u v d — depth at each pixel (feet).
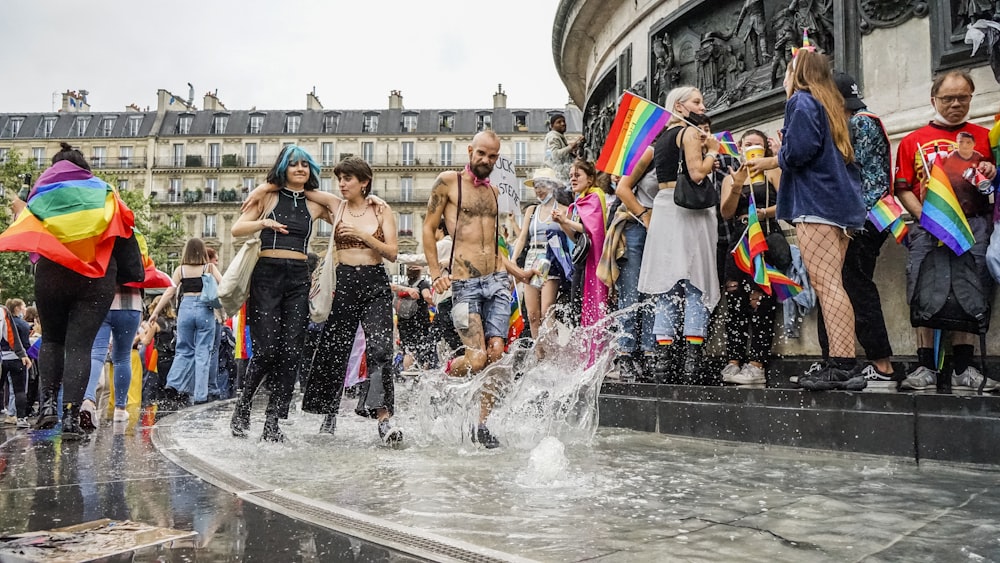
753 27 20.71
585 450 12.51
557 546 6.32
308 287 15.11
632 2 27.09
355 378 24.54
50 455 11.85
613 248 17.79
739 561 5.92
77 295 15.01
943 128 13.91
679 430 14.40
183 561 5.78
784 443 12.64
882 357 13.96
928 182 13.04
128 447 12.96
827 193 12.52
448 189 14.83
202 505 7.88
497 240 14.98
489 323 14.64
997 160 13.50
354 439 14.71
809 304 16.39
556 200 23.40
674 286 16.19
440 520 7.29
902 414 11.21
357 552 6.07
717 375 16.90
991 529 6.93
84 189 15.01
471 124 232.32
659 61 24.43
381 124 233.55
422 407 15.23
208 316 27.07
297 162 14.93
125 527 6.88
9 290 139.74
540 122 232.12
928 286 12.82
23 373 23.68
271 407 14.48
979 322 12.37
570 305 20.90
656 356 16.84
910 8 16.98
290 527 6.90
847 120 13.20
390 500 8.30
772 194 16.07
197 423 17.92
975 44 14.90
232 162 231.91
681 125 15.79
